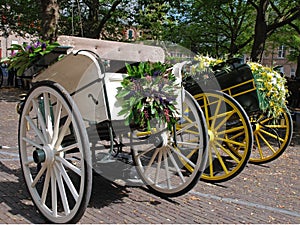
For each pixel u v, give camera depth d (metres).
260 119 5.99
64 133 3.34
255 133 6.27
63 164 3.39
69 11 17.88
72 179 4.29
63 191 3.36
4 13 20.94
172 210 3.97
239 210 4.11
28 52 3.87
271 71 5.60
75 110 3.13
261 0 13.65
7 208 3.69
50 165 3.41
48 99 3.45
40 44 3.92
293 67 44.78
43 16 13.46
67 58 3.53
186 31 19.09
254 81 5.24
